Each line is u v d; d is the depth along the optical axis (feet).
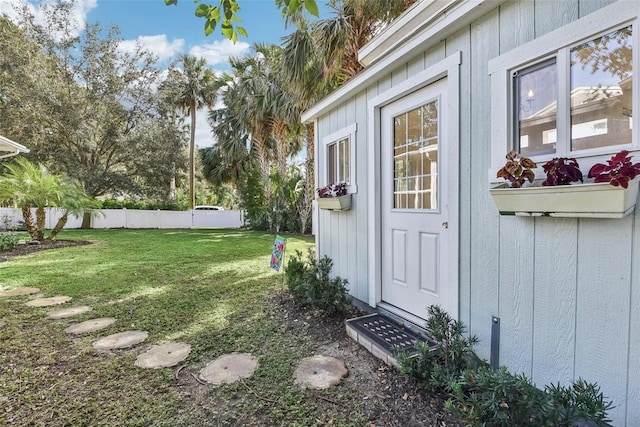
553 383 5.82
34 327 9.98
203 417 5.82
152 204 51.01
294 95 26.50
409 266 9.69
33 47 42.16
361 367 7.53
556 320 5.78
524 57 6.12
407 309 9.78
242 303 12.29
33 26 42.98
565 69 5.55
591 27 5.15
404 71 9.53
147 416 5.85
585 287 5.38
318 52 19.71
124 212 48.70
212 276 16.61
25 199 27.30
